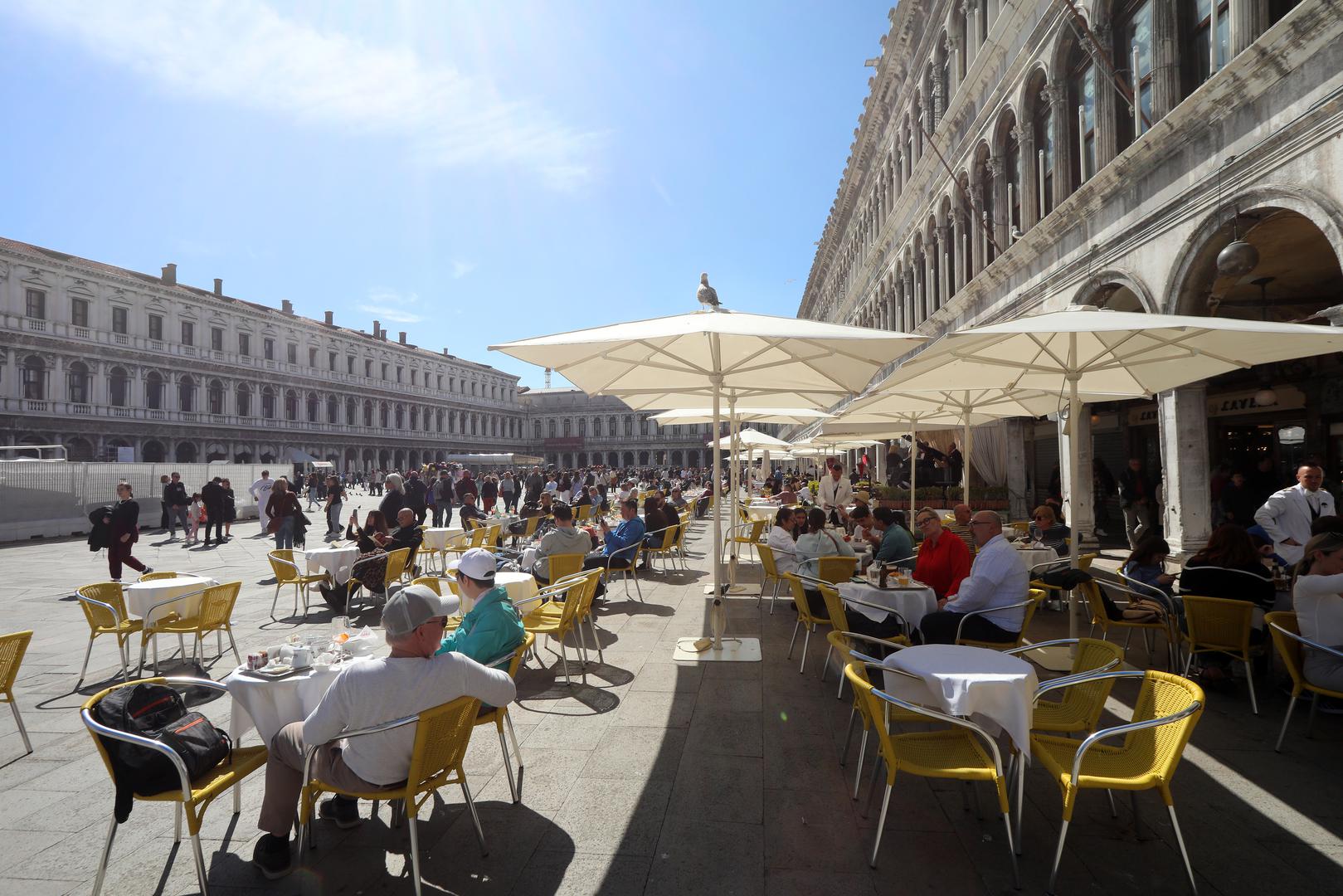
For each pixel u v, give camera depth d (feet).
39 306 146.51
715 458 22.26
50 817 12.17
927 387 25.41
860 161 95.45
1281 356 17.97
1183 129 28.12
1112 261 33.83
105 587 21.42
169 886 10.12
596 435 336.70
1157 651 21.57
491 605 14.07
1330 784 12.68
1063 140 38.99
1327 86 21.54
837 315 131.54
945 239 60.23
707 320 19.20
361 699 9.88
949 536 22.25
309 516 96.48
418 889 9.48
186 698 18.43
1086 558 22.98
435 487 72.90
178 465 79.05
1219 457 51.21
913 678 12.28
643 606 29.78
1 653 14.67
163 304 171.73
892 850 10.75
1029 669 11.41
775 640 23.81
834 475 45.98
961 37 54.39
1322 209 21.70
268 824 10.34
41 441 143.23
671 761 14.05
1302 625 14.73
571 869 10.34
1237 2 25.54
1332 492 39.91
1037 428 67.36
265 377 198.70
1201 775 13.14
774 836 11.19
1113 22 34.78
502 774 13.55
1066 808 9.62
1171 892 9.62
